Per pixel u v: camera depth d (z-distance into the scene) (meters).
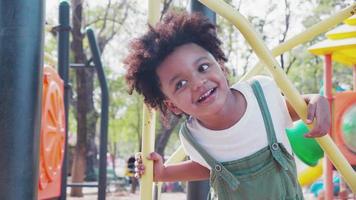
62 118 2.27
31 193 1.03
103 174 2.99
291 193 1.32
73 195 8.68
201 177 1.46
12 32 1.03
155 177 1.42
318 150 2.54
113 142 15.91
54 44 10.38
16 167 1.02
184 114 1.35
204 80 1.20
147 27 1.31
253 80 1.36
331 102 2.59
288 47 1.52
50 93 2.03
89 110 9.40
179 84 1.22
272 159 1.31
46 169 1.99
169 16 1.29
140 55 1.27
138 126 14.90
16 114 1.02
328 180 2.63
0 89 1.03
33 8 1.05
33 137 1.04
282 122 1.34
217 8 1.26
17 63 1.03
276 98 1.34
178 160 1.61
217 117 1.29
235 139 1.31
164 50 1.23
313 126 1.23
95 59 3.10
